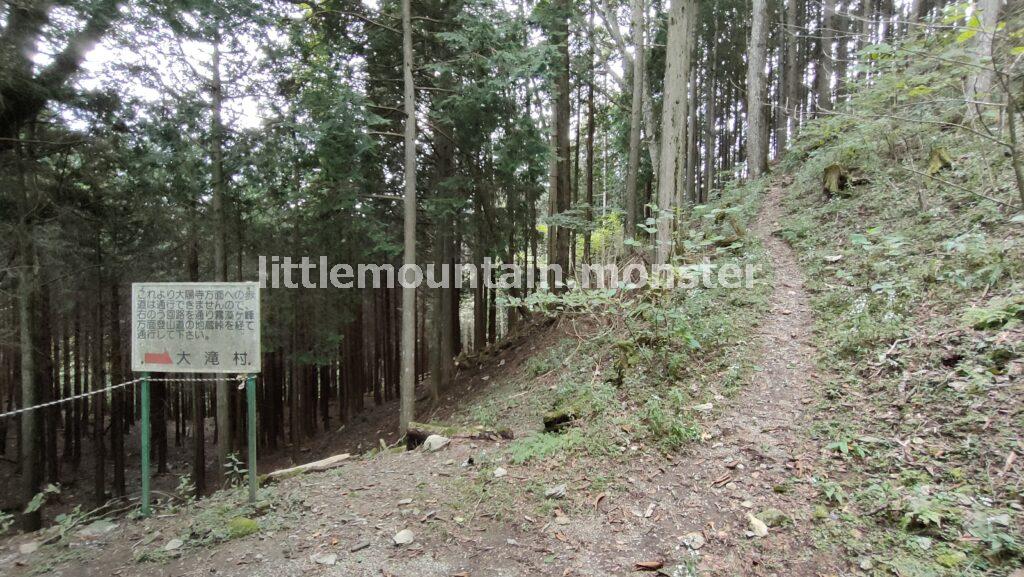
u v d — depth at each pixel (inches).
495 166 444.8
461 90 379.6
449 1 401.7
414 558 128.3
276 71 387.9
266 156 360.5
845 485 133.6
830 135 403.2
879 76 309.6
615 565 120.7
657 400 192.5
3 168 313.7
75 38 276.7
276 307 439.2
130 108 337.7
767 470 147.2
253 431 168.7
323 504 163.6
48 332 465.1
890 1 633.6
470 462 187.8
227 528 148.3
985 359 157.2
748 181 557.6
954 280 201.0
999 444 128.3
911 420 148.4
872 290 223.8
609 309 270.5
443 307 515.2
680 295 295.1
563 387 288.5
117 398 522.3
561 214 446.3
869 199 323.3
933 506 115.6
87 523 174.1
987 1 211.6
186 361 170.1
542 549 129.1
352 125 340.8
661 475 155.8
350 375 664.4
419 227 502.9
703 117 954.1
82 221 366.3
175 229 398.9
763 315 251.9
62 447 694.5
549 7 405.1
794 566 112.1
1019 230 208.8
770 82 861.8
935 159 292.0
